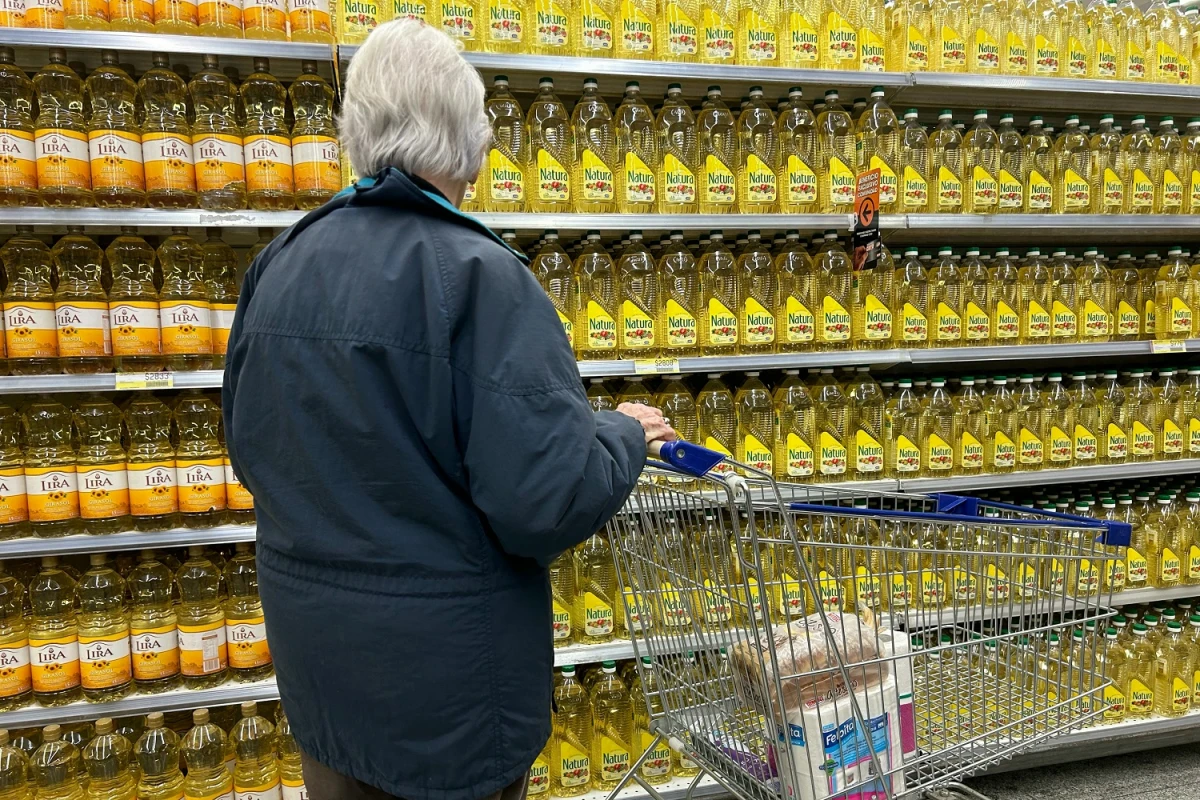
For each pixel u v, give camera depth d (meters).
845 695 1.37
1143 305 2.85
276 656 1.18
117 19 2.01
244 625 2.11
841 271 2.53
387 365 1.03
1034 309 2.66
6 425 2.09
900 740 1.42
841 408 2.51
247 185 2.07
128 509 2.05
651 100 2.67
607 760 2.29
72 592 2.11
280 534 1.13
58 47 1.92
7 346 1.97
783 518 1.27
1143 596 2.65
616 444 1.16
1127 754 2.75
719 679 1.46
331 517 1.06
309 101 2.17
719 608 1.41
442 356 1.03
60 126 1.96
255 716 2.13
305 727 1.15
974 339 2.61
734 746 1.45
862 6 2.48
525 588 1.14
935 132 2.60
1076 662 2.15
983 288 2.63
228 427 1.30
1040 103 2.88
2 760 1.97
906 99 2.70
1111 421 2.77
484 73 2.28
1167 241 3.26
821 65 2.46
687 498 1.44
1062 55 2.65
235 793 2.12
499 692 1.11
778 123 2.53
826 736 1.31
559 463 1.01
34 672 2.00
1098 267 2.76
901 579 2.19
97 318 2.01
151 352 2.03
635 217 2.25
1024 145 2.69
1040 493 2.82
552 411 1.02
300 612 1.11
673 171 2.34
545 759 2.31
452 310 1.04
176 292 2.05
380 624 1.06
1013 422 2.70
